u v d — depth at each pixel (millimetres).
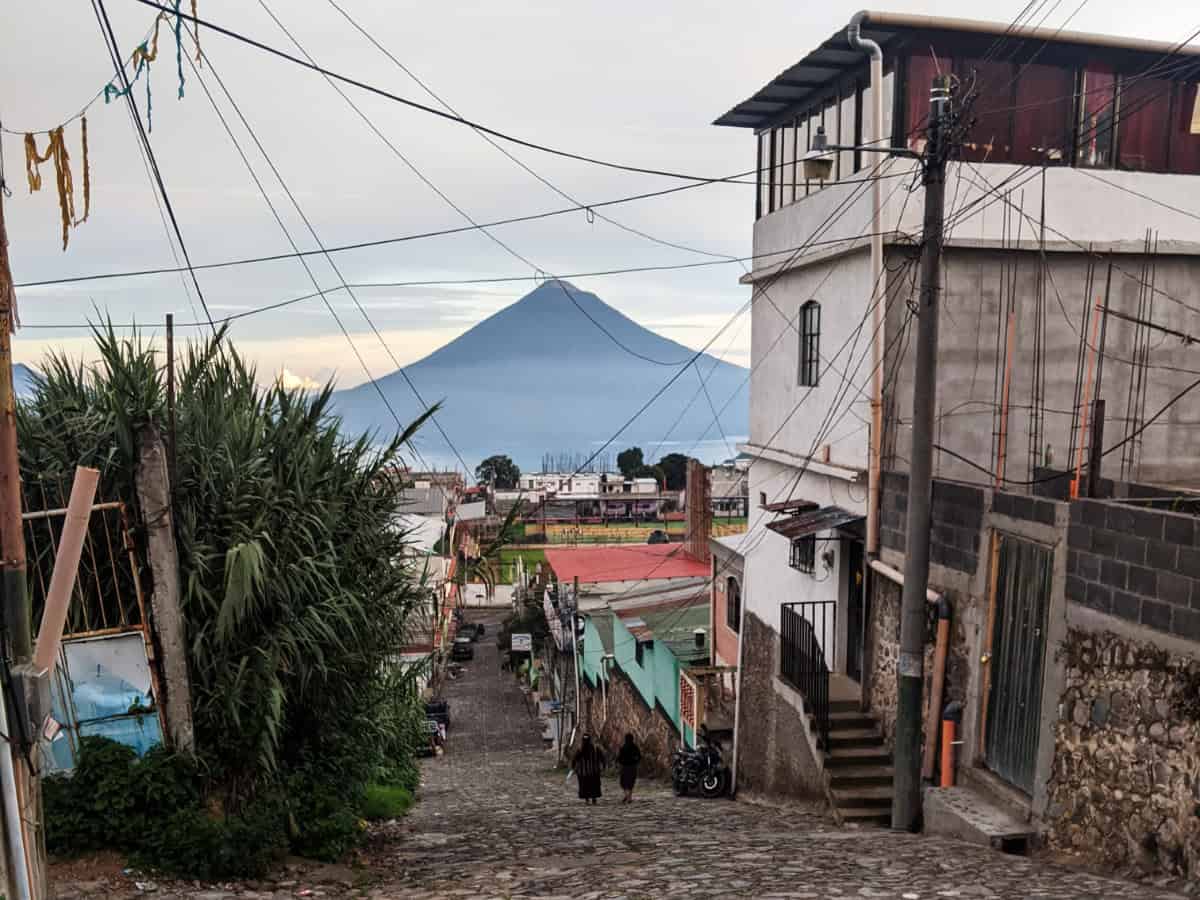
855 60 13672
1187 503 10094
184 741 8047
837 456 14188
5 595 5742
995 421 13336
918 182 12016
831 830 10562
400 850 9953
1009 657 9664
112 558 8109
